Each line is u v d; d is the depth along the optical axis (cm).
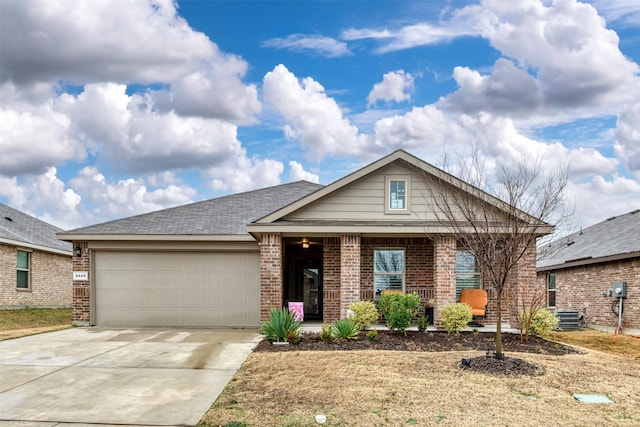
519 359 920
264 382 793
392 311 1240
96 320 1543
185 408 673
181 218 1662
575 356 1020
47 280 2281
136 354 1028
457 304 1290
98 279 1552
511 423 614
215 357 991
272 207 1789
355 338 1167
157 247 1541
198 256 1551
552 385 776
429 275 1514
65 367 910
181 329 1470
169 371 875
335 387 755
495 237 947
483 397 710
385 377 809
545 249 1290
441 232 1343
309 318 1722
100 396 730
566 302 2108
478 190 1204
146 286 1545
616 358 1020
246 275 1544
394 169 1428
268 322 1196
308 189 2048
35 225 2452
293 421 618
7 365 928
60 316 2069
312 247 1786
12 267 2031
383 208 1418
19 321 1794
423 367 879
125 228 1554
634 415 648
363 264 1527
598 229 2275
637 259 1567
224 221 1639
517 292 1362
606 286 1759
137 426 610
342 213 1416
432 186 1408
